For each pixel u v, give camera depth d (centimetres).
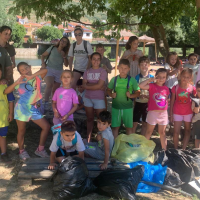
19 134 457
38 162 421
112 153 435
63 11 773
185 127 497
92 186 364
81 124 606
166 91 465
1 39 493
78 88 624
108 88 492
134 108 533
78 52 603
